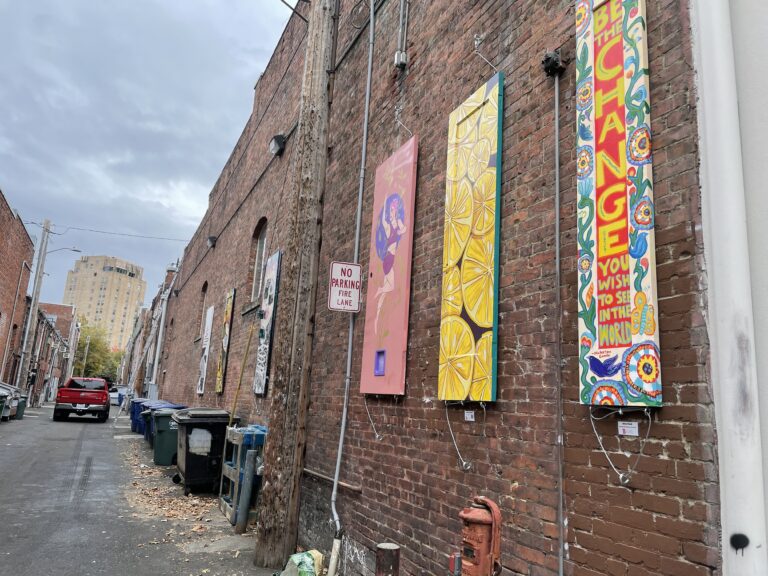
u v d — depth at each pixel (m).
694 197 2.61
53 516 7.28
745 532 2.22
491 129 4.18
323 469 6.41
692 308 2.53
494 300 3.87
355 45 7.61
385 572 2.99
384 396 5.38
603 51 3.19
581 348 3.05
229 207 16.80
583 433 3.05
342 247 6.99
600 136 3.12
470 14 4.85
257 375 10.08
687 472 2.46
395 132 6.00
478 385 3.90
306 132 6.06
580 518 2.99
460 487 4.05
